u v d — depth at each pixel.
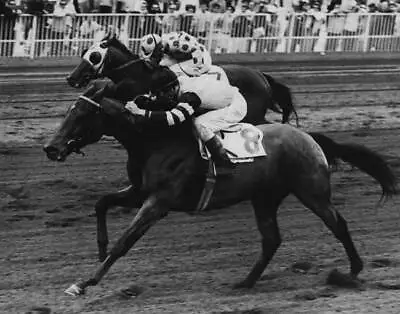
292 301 10.99
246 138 11.29
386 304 10.94
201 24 26.17
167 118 10.84
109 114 10.89
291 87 24.30
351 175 17.02
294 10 28.03
